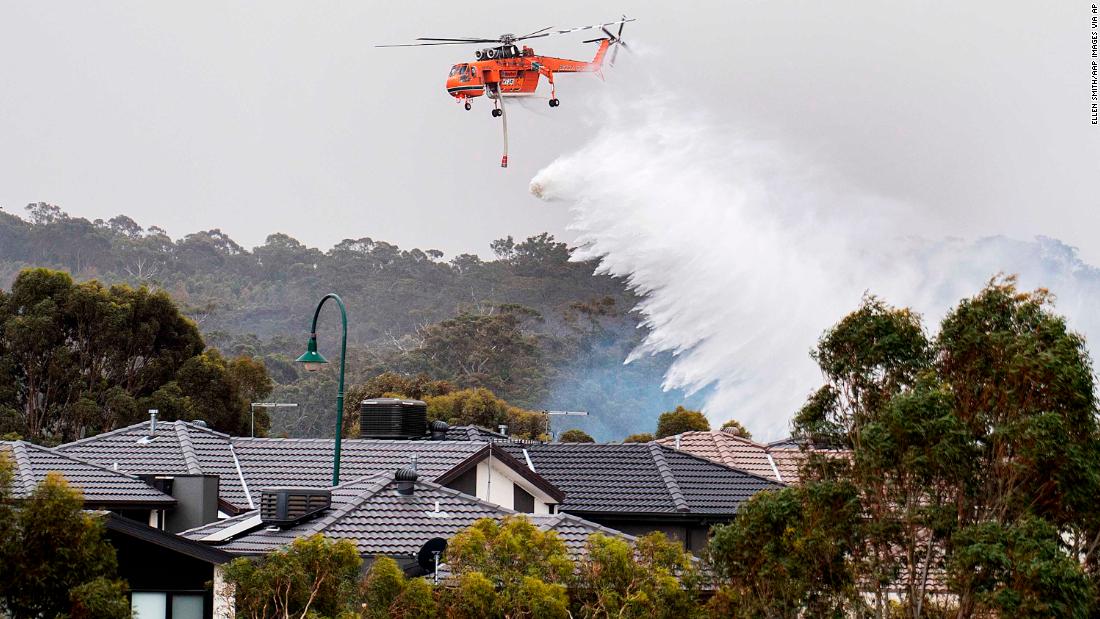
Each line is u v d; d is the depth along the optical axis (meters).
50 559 68.88
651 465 151.50
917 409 71.56
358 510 103.06
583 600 85.00
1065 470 69.38
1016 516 71.06
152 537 89.38
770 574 76.31
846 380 78.62
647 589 82.94
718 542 79.62
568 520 104.75
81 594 67.81
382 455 143.12
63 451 143.88
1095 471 69.12
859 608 74.19
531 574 82.06
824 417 79.19
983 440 73.06
